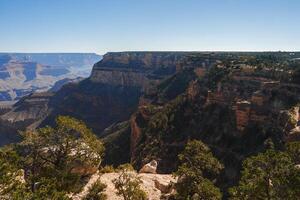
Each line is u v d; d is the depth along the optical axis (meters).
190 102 104.31
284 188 26.70
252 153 70.00
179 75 168.25
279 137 69.44
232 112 86.12
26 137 33.31
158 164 85.19
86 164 40.03
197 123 93.62
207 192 38.91
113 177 44.44
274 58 150.25
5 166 24.25
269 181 28.66
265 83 84.94
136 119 120.62
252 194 27.88
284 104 77.06
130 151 115.44
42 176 30.86
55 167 33.38
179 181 42.09
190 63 170.75
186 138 90.25
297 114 73.19
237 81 95.56
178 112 103.38
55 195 24.20
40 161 33.34
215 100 95.00
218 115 90.25
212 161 47.56
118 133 135.88
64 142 34.19
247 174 29.08
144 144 99.44
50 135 34.03
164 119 102.44
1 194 22.91
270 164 28.27
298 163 29.84
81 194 36.91
